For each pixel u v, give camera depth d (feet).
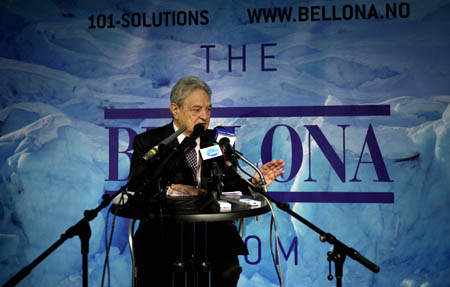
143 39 10.61
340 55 10.16
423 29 9.95
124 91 10.61
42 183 10.67
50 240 10.62
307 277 10.10
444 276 9.75
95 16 10.70
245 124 10.33
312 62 10.23
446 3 9.90
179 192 6.83
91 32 10.71
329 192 10.10
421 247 9.84
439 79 9.89
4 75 10.77
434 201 9.82
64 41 10.73
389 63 10.03
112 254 10.48
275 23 10.30
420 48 9.96
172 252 6.98
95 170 10.63
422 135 9.90
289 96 10.25
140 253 7.04
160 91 10.56
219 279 7.04
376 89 10.05
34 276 10.61
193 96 7.61
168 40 10.55
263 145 10.27
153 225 7.14
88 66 10.69
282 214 10.17
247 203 6.34
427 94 9.91
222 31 10.43
